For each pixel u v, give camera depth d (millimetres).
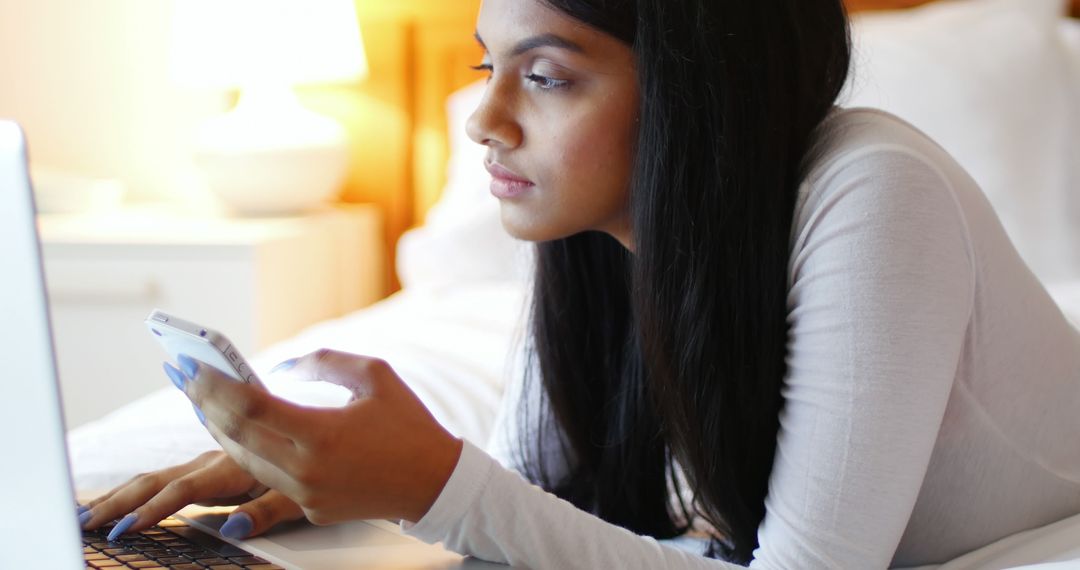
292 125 2508
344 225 2561
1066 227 1945
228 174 2467
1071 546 831
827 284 777
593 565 748
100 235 2260
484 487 724
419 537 740
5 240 546
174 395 1456
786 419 809
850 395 759
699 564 770
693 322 834
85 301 2250
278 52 2443
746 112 821
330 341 1729
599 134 843
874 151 798
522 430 1081
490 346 1704
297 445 660
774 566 771
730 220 824
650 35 811
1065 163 1969
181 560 733
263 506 807
